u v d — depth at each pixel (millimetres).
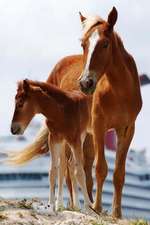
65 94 17062
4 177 108938
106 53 17391
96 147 18297
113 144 103500
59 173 17484
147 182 112562
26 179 108125
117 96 18219
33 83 16875
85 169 19984
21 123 16734
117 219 17328
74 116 17000
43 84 16922
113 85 18156
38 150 19016
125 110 18312
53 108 16859
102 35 17312
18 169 107625
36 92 16781
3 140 107625
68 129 16922
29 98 16750
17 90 16797
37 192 107500
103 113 18266
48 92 16906
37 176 108500
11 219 15742
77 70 19688
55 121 16891
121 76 18141
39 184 108188
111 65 17969
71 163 18234
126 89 18234
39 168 108562
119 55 18016
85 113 17469
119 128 18500
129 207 108812
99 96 18234
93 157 19984
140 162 120562
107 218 17094
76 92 17469
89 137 19875
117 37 18062
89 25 17375
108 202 95375
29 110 16781
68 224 15820
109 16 17469
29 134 109125
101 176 18250
